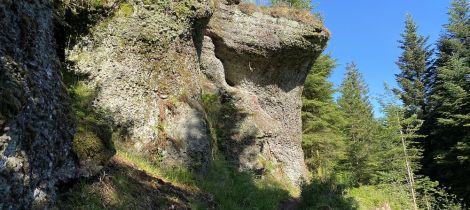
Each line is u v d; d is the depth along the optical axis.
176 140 10.02
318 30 18.12
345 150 24.84
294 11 17.92
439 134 32.03
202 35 12.95
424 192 24.97
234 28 16.86
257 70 17.84
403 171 24.95
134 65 9.91
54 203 4.15
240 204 9.17
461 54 34.50
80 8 8.95
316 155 23.00
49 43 4.56
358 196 19.11
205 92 15.16
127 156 8.15
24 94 3.52
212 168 11.07
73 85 8.51
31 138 3.62
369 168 24.61
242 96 16.66
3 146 3.16
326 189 12.79
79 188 4.90
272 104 18.56
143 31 10.28
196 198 7.64
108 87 9.20
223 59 17.31
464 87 29.56
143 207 5.71
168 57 10.84
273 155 16.88
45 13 4.57
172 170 9.00
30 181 3.60
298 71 19.38
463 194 27.45
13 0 3.71
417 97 39.94
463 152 27.06
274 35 17.27
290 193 14.74
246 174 12.61
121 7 10.02
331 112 25.08
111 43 9.61
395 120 25.11
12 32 3.65
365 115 28.75
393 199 20.98
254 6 17.36
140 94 9.80
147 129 9.53
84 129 5.43
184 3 11.38
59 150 4.36
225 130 14.85
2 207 3.11
